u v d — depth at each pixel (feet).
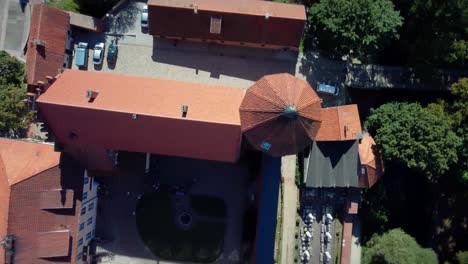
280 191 196.24
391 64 202.69
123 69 197.47
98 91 159.84
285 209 196.54
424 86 197.47
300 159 196.44
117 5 196.95
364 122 195.42
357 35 173.37
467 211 200.85
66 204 170.50
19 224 164.04
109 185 195.83
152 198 196.75
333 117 184.65
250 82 197.88
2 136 185.88
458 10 171.42
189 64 197.77
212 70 197.77
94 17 195.83
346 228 194.90
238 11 177.58
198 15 179.73
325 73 198.59
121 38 197.36
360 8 171.32
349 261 194.70
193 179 196.95
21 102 174.29
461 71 197.16
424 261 180.34
